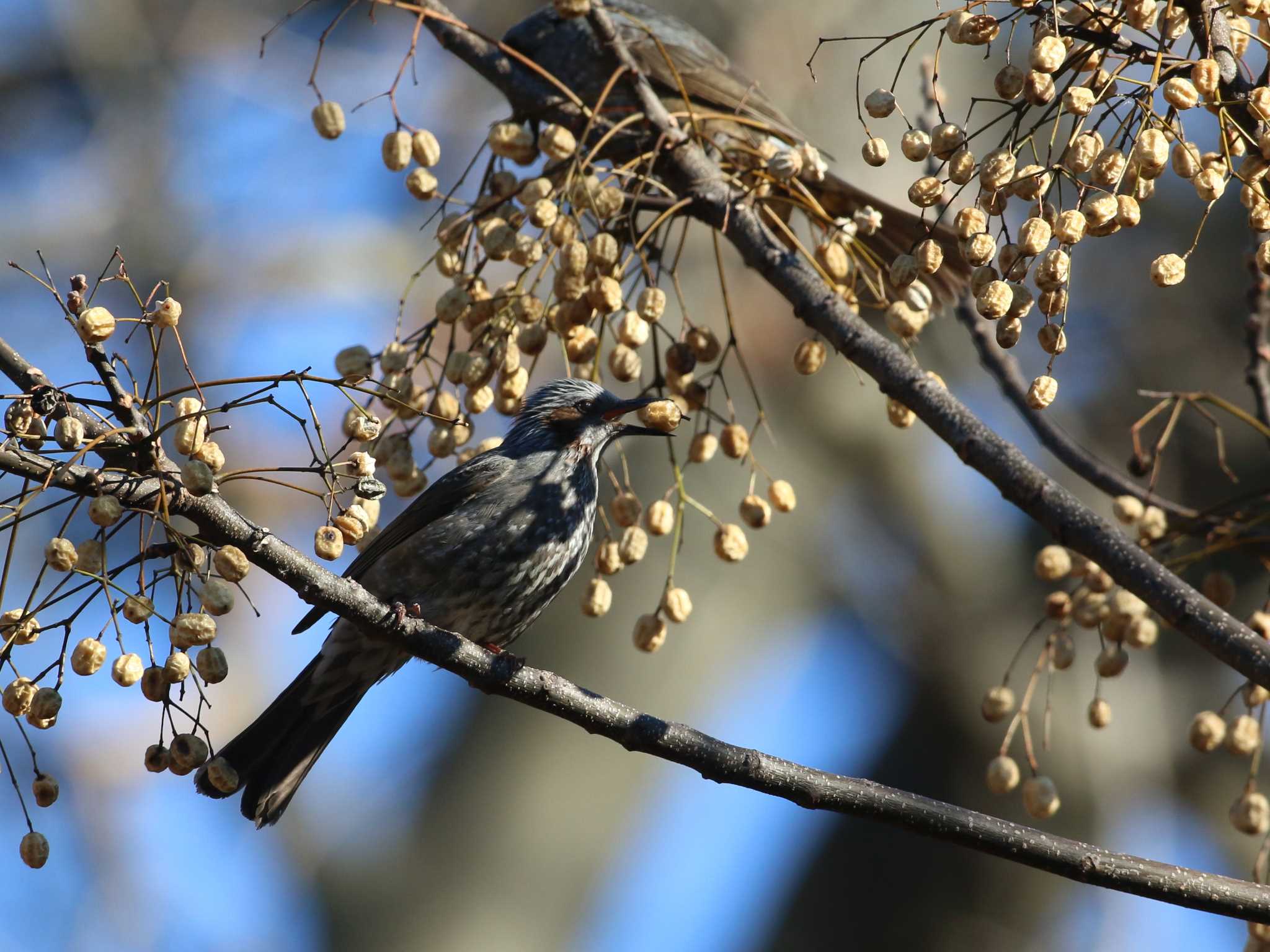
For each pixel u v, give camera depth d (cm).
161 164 1602
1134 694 1433
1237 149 539
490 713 1405
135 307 1537
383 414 912
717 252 737
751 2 1476
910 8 1493
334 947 1291
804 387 1502
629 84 759
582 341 698
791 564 1500
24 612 511
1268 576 1391
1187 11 570
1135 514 745
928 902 1449
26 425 525
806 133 1441
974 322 863
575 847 1338
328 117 684
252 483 1307
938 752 1467
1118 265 1592
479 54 836
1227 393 1522
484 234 687
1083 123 537
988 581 1534
